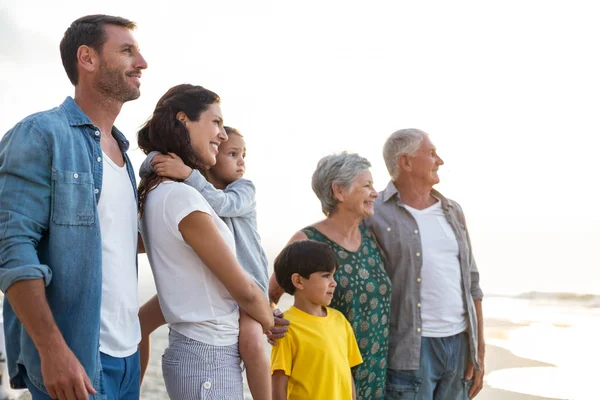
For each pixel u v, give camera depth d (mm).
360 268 3324
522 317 13578
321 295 3062
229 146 2900
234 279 2281
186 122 2494
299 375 2994
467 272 3645
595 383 7453
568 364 8578
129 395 2260
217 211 2572
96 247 2047
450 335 3545
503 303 16328
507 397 6824
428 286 3527
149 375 7477
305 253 3070
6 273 1838
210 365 2309
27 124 2002
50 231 1979
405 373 3469
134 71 2236
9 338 2076
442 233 3617
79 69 2195
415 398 3455
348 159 3371
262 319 2387
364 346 3301
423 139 3652
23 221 1908
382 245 3568
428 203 3717
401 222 3572
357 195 3320
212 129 2533
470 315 3615
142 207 2441
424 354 3480
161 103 2529
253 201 2816
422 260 3531
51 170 1991
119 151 2301
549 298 16969
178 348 2342
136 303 2262
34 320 1839
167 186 2365
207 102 2539
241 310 2459
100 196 2123
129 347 2209
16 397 5590
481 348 3801
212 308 2338
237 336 2410
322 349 2994
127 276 2207
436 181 3670
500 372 8055
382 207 3645
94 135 2145
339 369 3018
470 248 3848
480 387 3742
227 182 2922
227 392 2324
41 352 1842
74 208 2016
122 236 2201
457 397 3627
